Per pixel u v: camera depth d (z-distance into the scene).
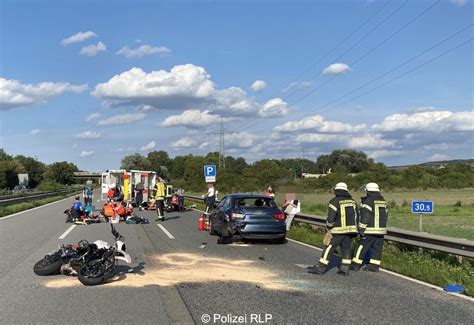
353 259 10.47
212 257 11.95
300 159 127.94
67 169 144.88
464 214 30.03
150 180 35.16
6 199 31.09
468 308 7.31
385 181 66.56
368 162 129.62
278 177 56.81
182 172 116.31
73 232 17.41
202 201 35.75
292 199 18.19
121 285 8.72
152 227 19.75
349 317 6.76
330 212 9.88
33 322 6.48
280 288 8.55
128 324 6.40
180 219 24.00
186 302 7.52
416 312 7.05
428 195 56.75
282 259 11.72
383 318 6.73
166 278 9.34
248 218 14.27
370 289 8.54
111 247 9.16
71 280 9.13
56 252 9.75
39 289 8.41
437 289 8.58
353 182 62.16
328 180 60.28
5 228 18.88
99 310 7.06
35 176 137.12
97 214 25.30
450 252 10.50
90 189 26.95
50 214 26.83
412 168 71.38
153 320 6.57
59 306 7.29
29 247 13.50
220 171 62.47
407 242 12.02
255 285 8.77
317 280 9.28
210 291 8.27
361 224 10.08
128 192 34.09
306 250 13.33
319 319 6.66
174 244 14.41
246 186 55.75
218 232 16.03
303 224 19.34
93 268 8.80
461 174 74.00
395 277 9.64
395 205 36.03
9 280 9.13
